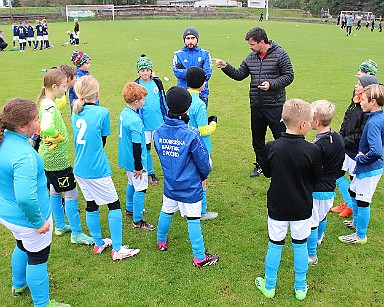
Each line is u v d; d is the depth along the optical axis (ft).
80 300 12.33
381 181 20.74
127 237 15.80
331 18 210.79
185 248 15.05
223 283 13.07
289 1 311.68
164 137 13.12
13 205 10.36
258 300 12.30
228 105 36.14
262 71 19.93
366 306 11.98
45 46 79.56
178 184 13.21
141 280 13.23
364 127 14.15
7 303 12.24
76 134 13.44
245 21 174.19
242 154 24.90
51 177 14.10
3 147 10.03
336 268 13.75
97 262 14.24
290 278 13.32
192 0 299.17
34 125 10.23
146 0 272.51
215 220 17.06
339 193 19.62
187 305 12.09
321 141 12.75
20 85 43.68
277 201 11.76
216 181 21.02
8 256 14.65
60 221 15.88
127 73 50.93
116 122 31.12
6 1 246.68
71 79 15.98
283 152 11.48
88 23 152.76
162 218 14.26
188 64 20.56
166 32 110.32
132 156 15.33
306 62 59.47
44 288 11.40
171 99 12.69
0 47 75.41
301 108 11.21
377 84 13.42
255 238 15.66
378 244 15.16
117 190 20.07
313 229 13.38
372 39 97.14
